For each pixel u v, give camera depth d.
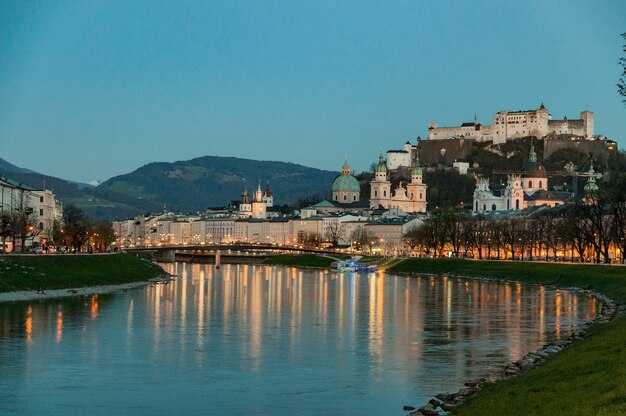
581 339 151.50
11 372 130.88
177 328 182.75
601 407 86.38
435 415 101.06
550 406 91.50
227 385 123.62
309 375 130.75
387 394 117.94
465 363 140.75
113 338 165.38
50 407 110.81
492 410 96.25
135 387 122.06
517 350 154.38
